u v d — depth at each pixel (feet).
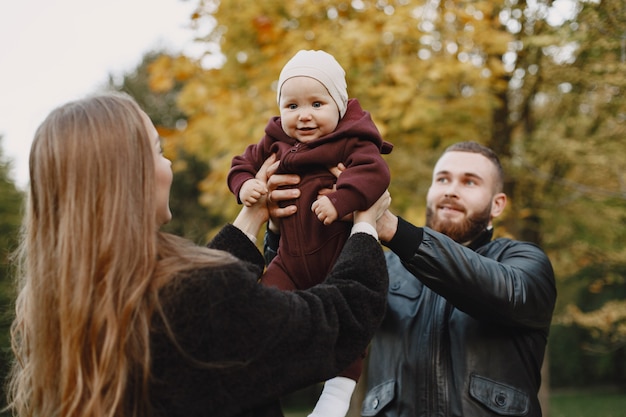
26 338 4.86
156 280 4.36
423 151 19.29
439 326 7.11
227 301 4.32
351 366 5.72
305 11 16.94
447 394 6.81
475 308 6.49
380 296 4.93
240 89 18.03
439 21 16.58
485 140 18.19
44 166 4.50
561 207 19.52
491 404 6.61
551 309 7.03
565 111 17.66
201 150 19.08
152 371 4.24
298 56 5.91
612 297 39.75
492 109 17.87
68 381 4.28
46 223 4.55
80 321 4.27
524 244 7.55
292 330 4.41
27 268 4.75
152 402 4.23
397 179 18.95
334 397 5.62
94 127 4.47
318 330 4.50
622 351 44.06
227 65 18.69
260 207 5.98
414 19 15.72
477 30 15.65
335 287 4.78
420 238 6.33
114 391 4.21
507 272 6.59
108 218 4.36
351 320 4.69
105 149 4.44
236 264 4.50
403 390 7.07
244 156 6.29
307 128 5.81
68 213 4.38
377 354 7.55
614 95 13.94
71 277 4.35
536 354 7.05
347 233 5.73
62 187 4.44
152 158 4.64
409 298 7.54
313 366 4.45
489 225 8.18
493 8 15.96
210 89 18.39
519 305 6.52
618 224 20.07
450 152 8.21
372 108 16.57
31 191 4.66
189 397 4.23
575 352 45.29
